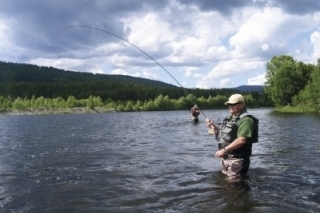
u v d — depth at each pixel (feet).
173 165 27.89
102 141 50.65
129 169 26.53
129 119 167.53
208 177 22.90
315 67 237.25
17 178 24.04
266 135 55.77
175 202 17.56
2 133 74.18
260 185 20.56
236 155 22.65
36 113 397.39
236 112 22.47
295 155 32.83
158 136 58.18
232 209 16.26
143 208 16.72
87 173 25.30
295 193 18.85
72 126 105.09
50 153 37.37
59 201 18.16
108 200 18.16
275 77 240.12
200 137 54.24
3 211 16.76
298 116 143.95
